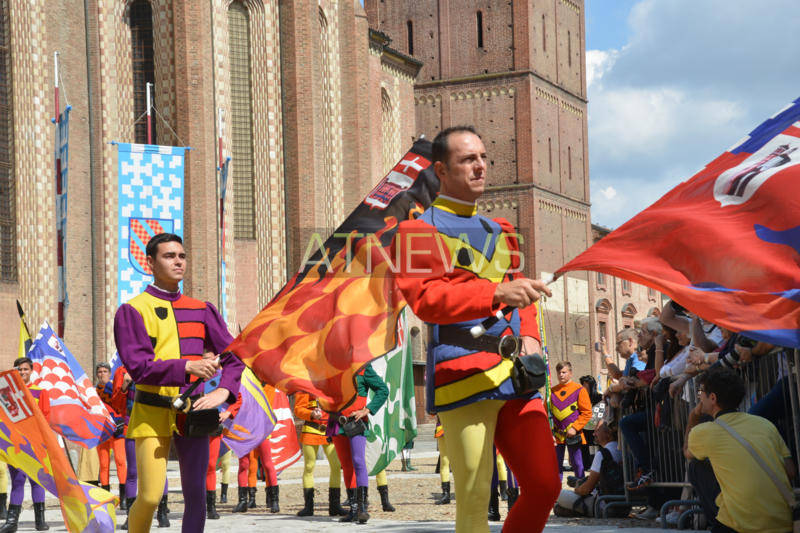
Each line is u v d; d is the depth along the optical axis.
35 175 34.62
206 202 38.81
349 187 47.72
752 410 8.62
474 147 4.73
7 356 33.25
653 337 11.58
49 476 8.18
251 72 42.84
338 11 47.94
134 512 6.51
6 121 34.28
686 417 10.11
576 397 14.74
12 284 33.72
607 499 11.54
